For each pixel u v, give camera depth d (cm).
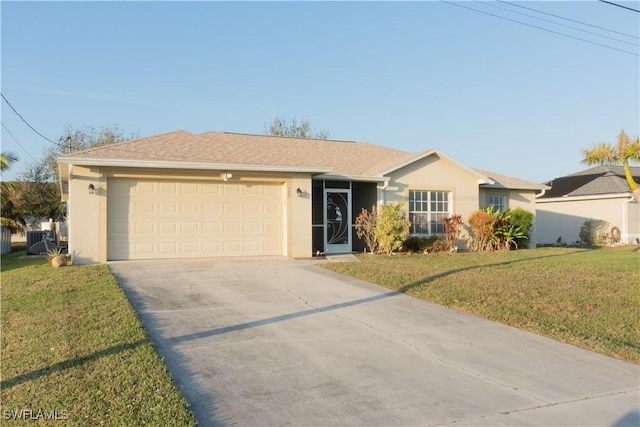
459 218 1934
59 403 471
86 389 505
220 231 1546
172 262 1410
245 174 1554
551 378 582
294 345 685
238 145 1906
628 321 845
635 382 575
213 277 1188
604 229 2736
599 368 619
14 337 679
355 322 813
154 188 1473
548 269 1402
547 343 718
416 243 1894
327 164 1883
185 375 566
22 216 3128
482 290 1066
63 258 1341
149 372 554
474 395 528
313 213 1805
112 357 598
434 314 874
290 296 998
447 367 613
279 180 1595
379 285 1128
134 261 1416
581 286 1134
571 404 510
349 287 1101
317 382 554
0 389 505
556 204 2998
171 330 742
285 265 1404
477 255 1794
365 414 476
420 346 694
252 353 647
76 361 585
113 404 471
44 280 1106
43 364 575
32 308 843
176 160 1454
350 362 623
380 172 1841
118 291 977
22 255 2134
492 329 786
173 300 941
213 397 508
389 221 1766
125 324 739
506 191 2289
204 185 1528
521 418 475
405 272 1295
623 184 2769
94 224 1385
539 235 3103
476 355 661
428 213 1970
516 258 1697
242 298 970
